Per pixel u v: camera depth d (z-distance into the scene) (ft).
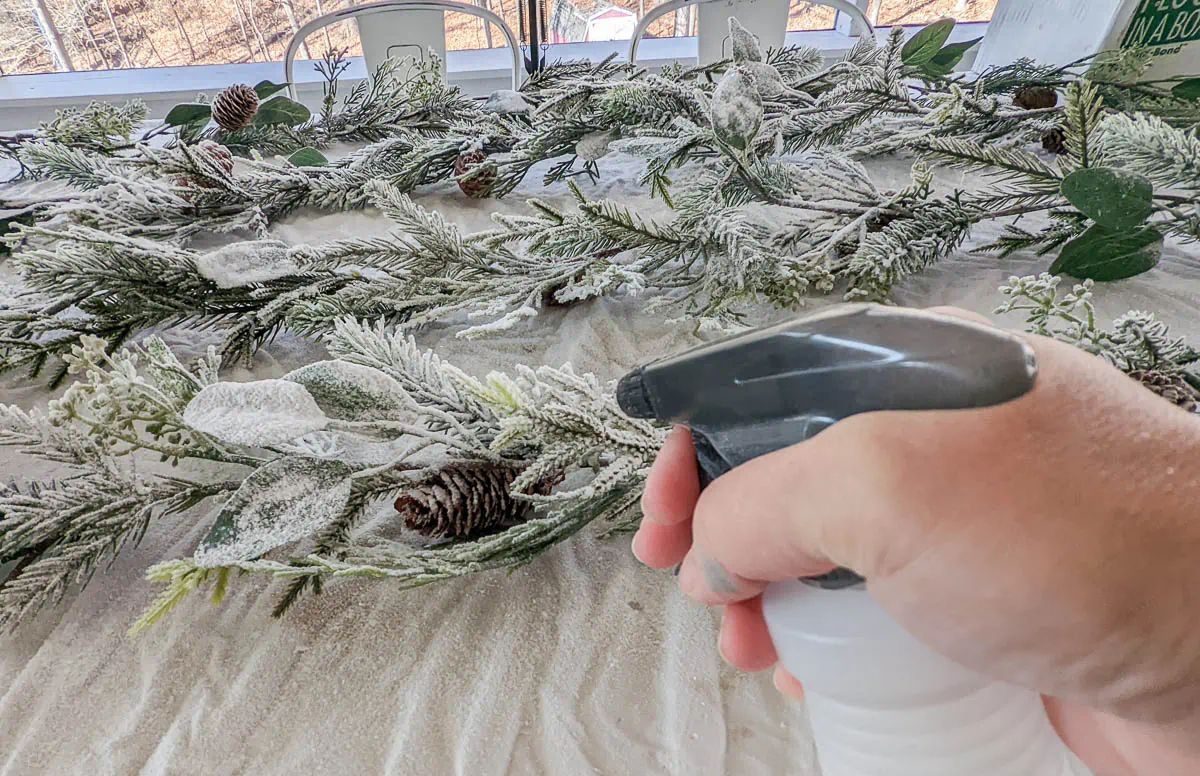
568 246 3.21
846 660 0.94
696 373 0.87
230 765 1.72
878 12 8.25
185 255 2.94
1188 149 2.82
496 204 4.73
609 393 2.11
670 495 1.08
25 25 7.50
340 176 4.53
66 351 2.97
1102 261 3.11
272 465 1.86
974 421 0.72
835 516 0.77
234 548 1.70
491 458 2.18
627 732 1.77
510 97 4.86
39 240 3.86
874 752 1.01
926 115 3.88
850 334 0.78
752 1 5.95
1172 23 4.83
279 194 4.44
